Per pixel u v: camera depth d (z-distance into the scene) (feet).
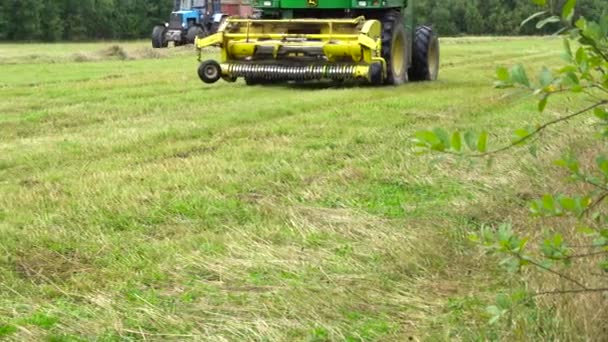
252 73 48.93
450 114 37.93
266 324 13.75
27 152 29.94
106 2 204.64
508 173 24.29
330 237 18.79
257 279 16.12
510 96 8.46
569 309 12.87
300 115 37.83
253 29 49.78
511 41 145.79
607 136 9.33
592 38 7.94
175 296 15.43
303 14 51.47
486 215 20.31
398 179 24.38
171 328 13.91
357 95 45.16
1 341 13.47
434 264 16.51
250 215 20.74
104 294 15.43
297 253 17.56
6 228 19.45
